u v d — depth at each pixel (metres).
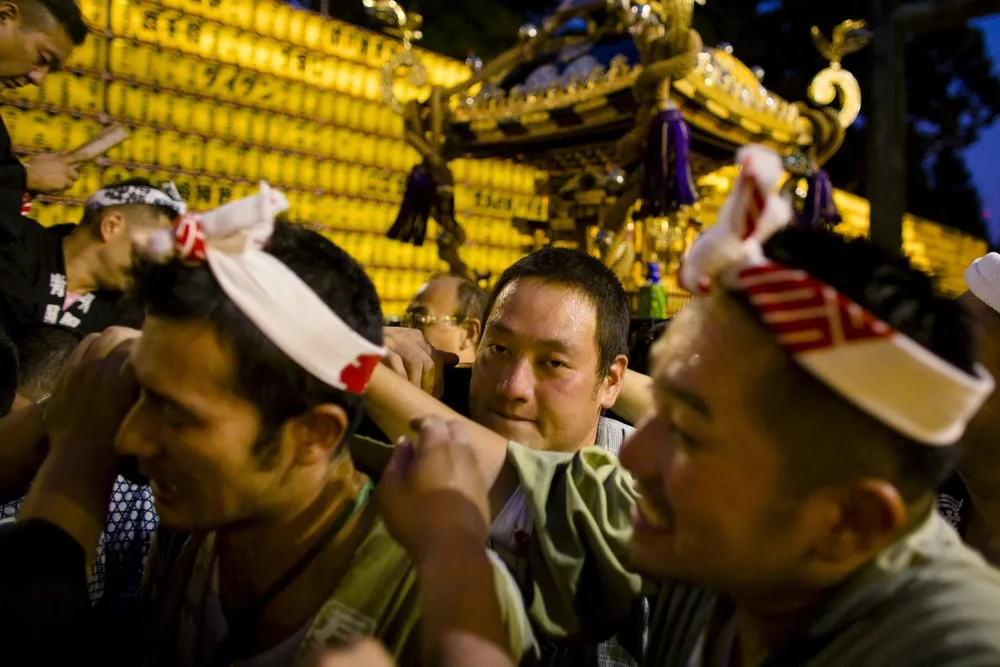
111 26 3.64
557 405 1.25
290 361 0.68
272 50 4.23
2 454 0.94
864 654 0.54
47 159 2.57
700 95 2.77
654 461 0.61
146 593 0.99
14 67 2.32
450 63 5.25
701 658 0.74
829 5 9.34
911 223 9.46
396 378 0.97
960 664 0.48
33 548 0.75
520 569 0.84
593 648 0.95
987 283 1.13
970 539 1.34
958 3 5.97
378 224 4.87
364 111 4.69
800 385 0.52
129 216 2.21
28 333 1.33
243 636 0.79
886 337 0.48
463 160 5.28
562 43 3.18
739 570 0.57
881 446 0.52
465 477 0.73
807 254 0.56
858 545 0.55
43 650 0.69
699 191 3.71
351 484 0.82
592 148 3.12
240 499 0.72
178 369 0.67
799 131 3.22
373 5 3.21
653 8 2.58
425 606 0.64
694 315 0.59
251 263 0.66
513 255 5.72
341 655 0.62
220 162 4.13
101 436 0.84
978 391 0.48
